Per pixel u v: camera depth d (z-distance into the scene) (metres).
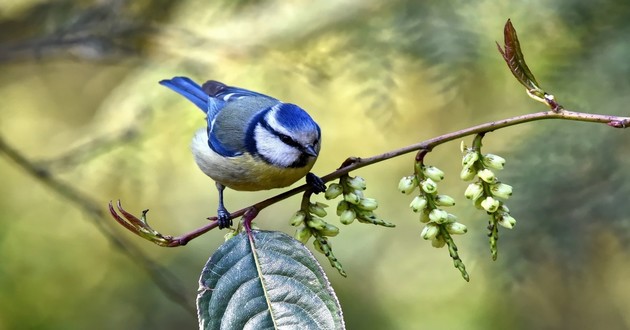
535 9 9.35
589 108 9.09
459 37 9.32
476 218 8.99
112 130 11.22
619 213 8.61
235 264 5.17
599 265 9.80
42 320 12.04
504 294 9.77
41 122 13.88
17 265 12.06
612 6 9.23
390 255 12.25
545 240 8.68
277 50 10.60
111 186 11.52
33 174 10.01
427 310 11.99
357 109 11.12
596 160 8.98
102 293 12.48
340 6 10.38
